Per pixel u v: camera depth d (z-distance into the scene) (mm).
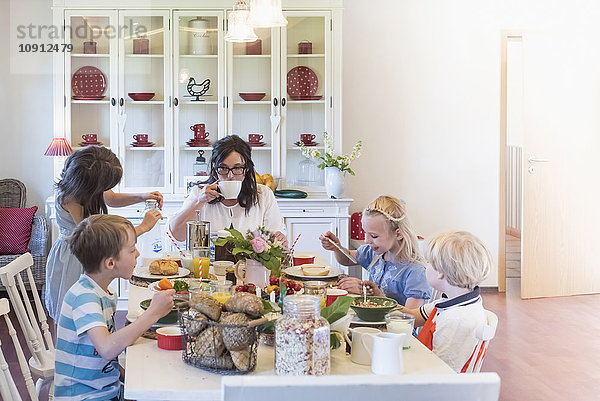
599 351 4871
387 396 1391
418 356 2135
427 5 6566
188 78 6109
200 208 3652
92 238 2328
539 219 6543
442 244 2498
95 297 2320
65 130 6051
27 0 6449
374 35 6555
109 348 2166
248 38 4133
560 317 5836
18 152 6555
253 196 3787
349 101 6582
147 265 3465
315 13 6059
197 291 2307
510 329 5438
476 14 6602
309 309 1908
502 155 6715
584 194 6641
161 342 2213
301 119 6145
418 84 6617
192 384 1897
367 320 2434
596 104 6641
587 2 6684
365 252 3516
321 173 6160
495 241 6766
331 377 1388
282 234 3584
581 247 6668
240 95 6125
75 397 2295
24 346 4797
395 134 6629
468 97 6656
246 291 2379
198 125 6133
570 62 6574
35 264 6023
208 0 6051
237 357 1941
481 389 1399
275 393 1367
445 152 6672
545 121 6539
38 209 6594
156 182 6152
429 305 2686
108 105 6090
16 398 2324
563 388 4148
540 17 6641
